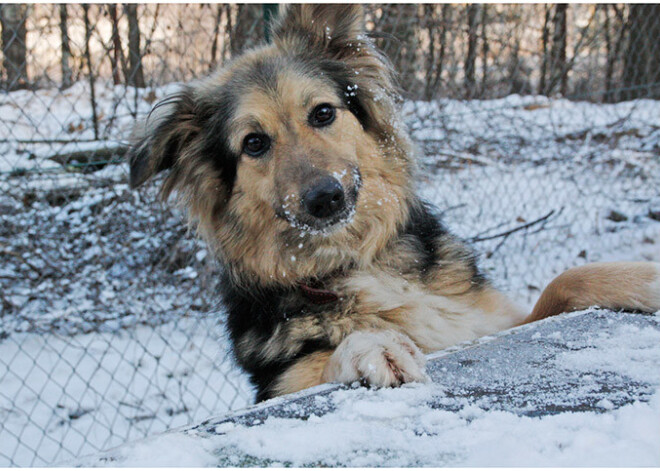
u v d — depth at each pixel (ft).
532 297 5.59
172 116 3.69
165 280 5.98
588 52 9.62
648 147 8.75
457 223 6.73
